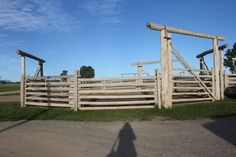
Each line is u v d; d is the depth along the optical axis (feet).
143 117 38.17
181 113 40.27
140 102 45.70
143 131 29.48
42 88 52.26
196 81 53.26
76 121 36.94
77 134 28.40
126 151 21.76
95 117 39.04
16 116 41.14
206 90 54.70
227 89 62.69
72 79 47.32
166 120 36.09
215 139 25.20
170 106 45.42
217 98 55.72
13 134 28.68
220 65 60.08
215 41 55.67
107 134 28.27
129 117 38.34
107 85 46.70
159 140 25.26
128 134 28.12
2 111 46.03
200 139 25.29
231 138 25.46
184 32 48.73
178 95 52.75
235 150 21.49
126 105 47.73
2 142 25.08
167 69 45.62
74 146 23.52
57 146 23.56
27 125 34.22
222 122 33.99
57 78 51.13
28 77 54.60
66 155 20.86
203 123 33.58
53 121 37.14
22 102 53.72
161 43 45.75
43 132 29.60
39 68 63.10
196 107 45.19
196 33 50.98
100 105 47.47
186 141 24.63
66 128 31.86
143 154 20.85
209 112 40.73
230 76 69.00
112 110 44.19
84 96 46.55
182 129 30.14
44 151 22.00
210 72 56.90
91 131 29.91
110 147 23.08
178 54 51.13
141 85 46.52
